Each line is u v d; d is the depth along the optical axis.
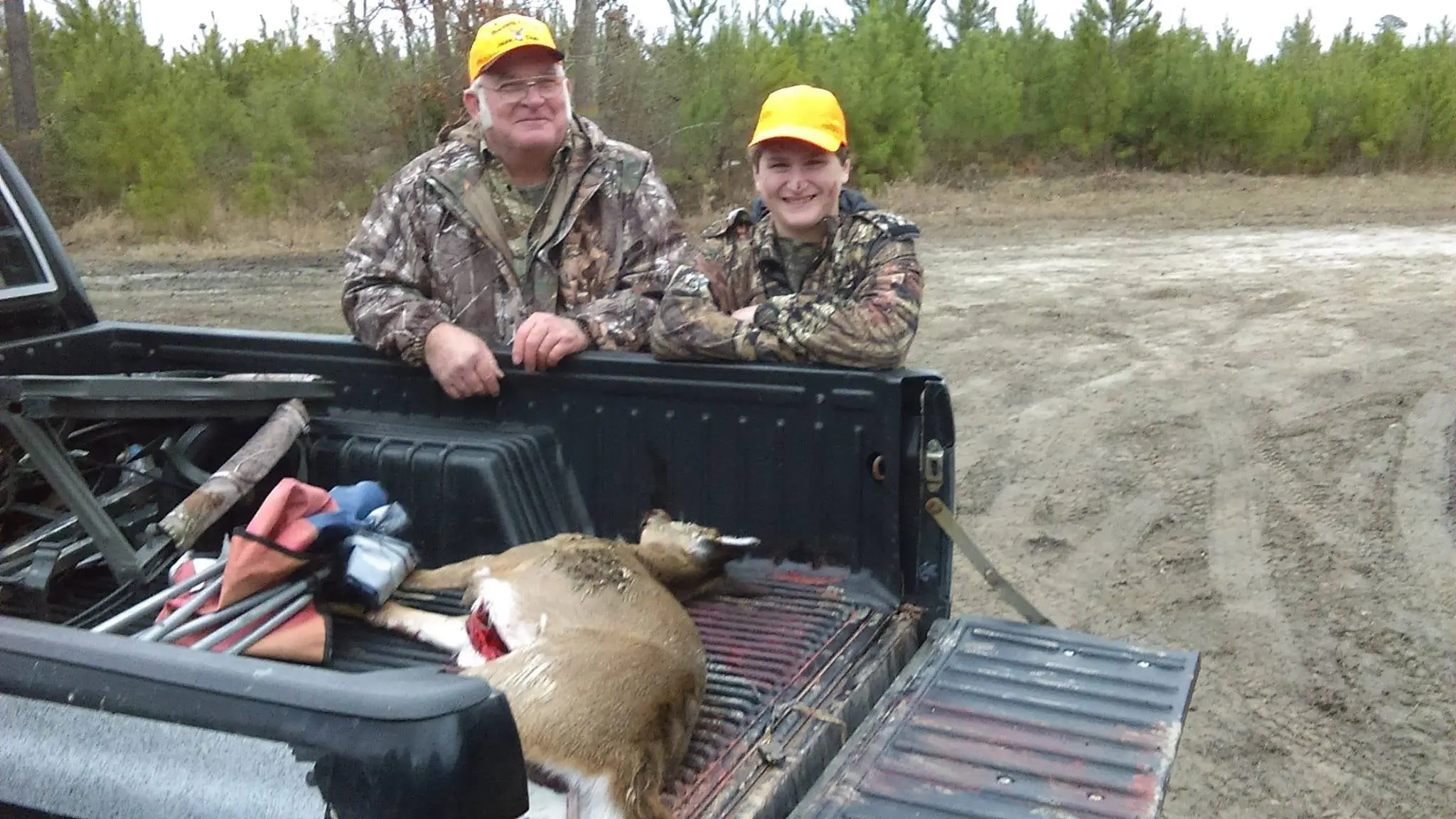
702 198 19.44
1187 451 8.41
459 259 3.97
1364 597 6.07
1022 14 32.09
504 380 3.52
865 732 2.46
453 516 3.26
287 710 1.50
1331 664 5.41
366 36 18.17
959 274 16.12
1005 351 11.40
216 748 1.53
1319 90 31.30
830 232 3.55
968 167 29.08
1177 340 11.82
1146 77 31.11
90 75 20.48
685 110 18.92
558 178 3.95
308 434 3.45
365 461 3.36
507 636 2.57
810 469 3.16
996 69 28.84
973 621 3.03
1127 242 19.41
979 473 8.02
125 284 14.50
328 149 21.19
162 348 3.93
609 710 2.17
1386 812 4.34
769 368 3.16
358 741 1.46
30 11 22.77
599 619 2.51
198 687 1.55
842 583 3.14
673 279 3.38
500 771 1.51
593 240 3.99
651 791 2.15
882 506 3.09
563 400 3.46
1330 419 9.04
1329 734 4.85
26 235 3.67
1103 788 2.24
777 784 2.28
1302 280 15.24
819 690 2.64
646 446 3.36
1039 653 2.84
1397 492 7.53
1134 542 6.83
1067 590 6.22
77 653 1.63
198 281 14.87
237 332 3.88
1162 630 5.76
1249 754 4.70
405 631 2.86
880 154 25.42
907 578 3.09
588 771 2.08
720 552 3.04
